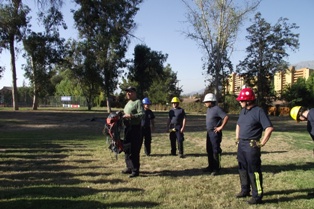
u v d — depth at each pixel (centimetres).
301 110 574
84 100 6931
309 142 1325
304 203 531
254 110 540
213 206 518
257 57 4997
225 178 695
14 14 3988
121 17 4019
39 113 3709
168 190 600
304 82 4903
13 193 561
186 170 773
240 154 551
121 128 710
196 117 3453
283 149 1123
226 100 5166
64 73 5109
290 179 682
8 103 6988
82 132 1662
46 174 711
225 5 3372
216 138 732
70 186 616
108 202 523
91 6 3988
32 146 1120
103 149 1061
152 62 4941
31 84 5081
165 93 7050
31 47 4244
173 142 979
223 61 4084
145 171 762
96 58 4212
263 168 798
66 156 932
